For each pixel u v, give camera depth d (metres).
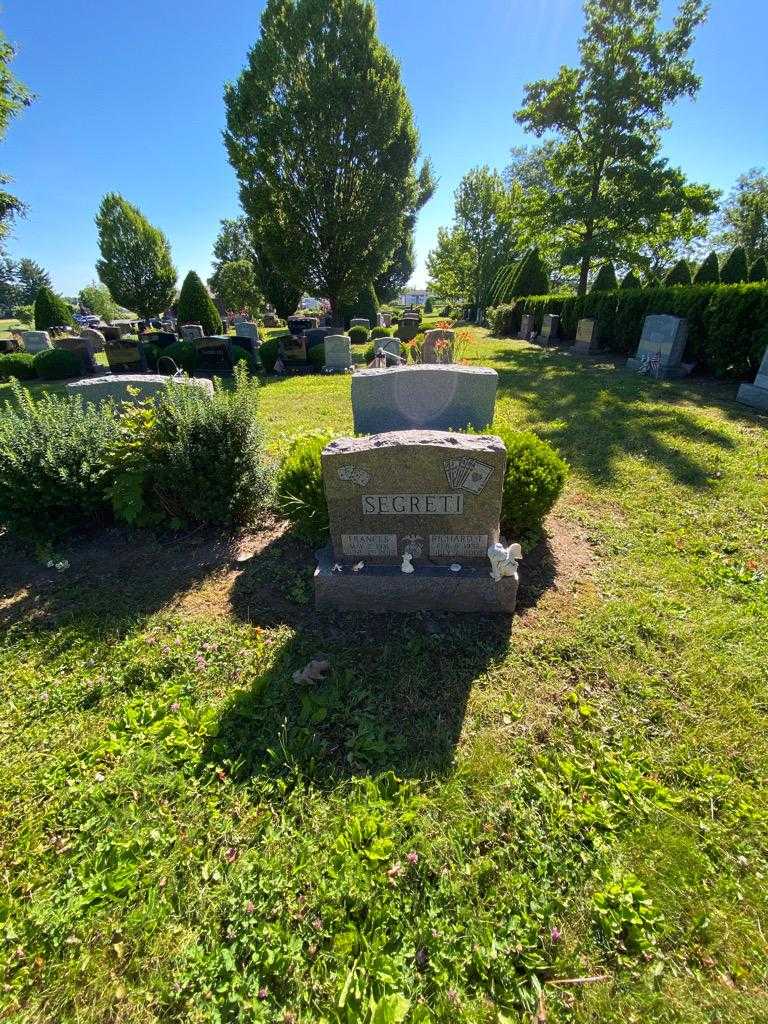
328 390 10.74
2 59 13.77
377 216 20.08
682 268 18.55
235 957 1.61
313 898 1.75
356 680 2.75
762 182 44.81
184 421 4.25
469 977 1.55
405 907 1.72
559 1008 1.49
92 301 58.47
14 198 16.11
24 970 1.60
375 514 3.20
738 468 5.34
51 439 4.26
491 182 34.16
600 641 2.98
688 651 2.88
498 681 2.72
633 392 9.05
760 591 3.41
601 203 16.77
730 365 9.79
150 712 2.58
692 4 14.67
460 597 3.21
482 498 3.08
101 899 1.77
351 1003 1.49
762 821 1.98
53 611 3.48
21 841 1.98
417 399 5.04
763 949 1.61
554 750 2.32
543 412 7.90
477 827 1.98
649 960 1.59
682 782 2.16
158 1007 1.52
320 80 17.14
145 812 2.07
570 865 1.84
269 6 17.84
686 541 4.07
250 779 2.20
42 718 2.59
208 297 21.64
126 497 4.19
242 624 3.25
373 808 2.05
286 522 4.56
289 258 20.41
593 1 15.46
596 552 3.99
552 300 18.23
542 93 17.12
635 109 16.20
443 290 44.28
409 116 19.58
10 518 4.21
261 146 18.05
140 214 34.84
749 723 2.44
